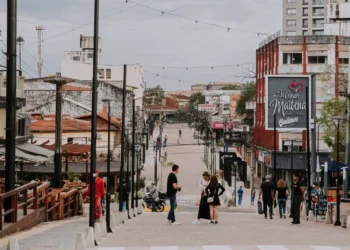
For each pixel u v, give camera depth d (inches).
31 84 3636.8
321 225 1149.1
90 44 5383.9
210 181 1056.8
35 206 997.8
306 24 6796.3
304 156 3063.5
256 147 3742.6
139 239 779.4
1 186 1182.9
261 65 3700.8
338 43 3171.8
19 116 1777.8
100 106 3890.3
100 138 2952.8
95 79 874.1
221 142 5492.1
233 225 1024.9
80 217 1294.3
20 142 1651.1
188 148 5748.0
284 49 3211.1
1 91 1525.6
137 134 4446.4
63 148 2089.1
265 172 3503.9
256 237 799.7
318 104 3122.5
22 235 811.4
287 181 3120.1
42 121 2849.4
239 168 3661.4
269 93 2827.3
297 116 2819.9
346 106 2249.0
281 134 3142.2
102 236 820.6
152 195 2154.3
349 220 1063.0
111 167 2549.2
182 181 3661.4
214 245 697.6
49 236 793.6
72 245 682.2
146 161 4581.7
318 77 3134.8
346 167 1680.6
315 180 2053.4
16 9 856.9
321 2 6747.1
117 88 3946.9
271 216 1357.0
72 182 1772.9
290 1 6830.7
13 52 854.5
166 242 738.2
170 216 1034.7
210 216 1049.5
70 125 2856.8
